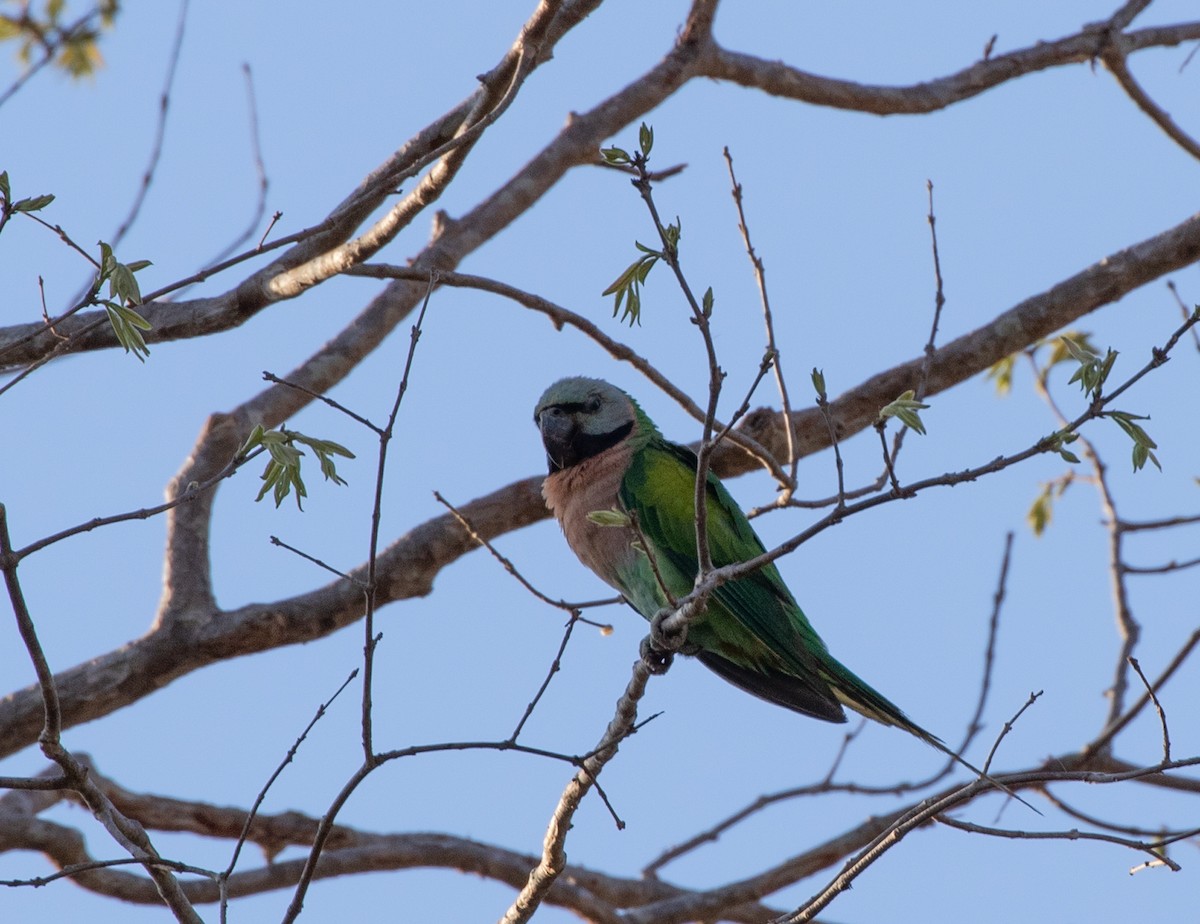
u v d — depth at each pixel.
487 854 13.77
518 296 11.20
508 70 9.13
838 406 13.27
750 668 11.71
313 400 13.91
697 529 7.47
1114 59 15.11
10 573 6.70
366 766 7.22
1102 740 12.84
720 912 13.55
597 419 12.35
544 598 9.80
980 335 13.75
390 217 9.92
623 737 7.90
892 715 11.37
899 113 15.01
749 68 14.77
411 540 12.87
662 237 6.78
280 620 12.62
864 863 7.88
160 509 7.10
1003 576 12.52
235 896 13.01
